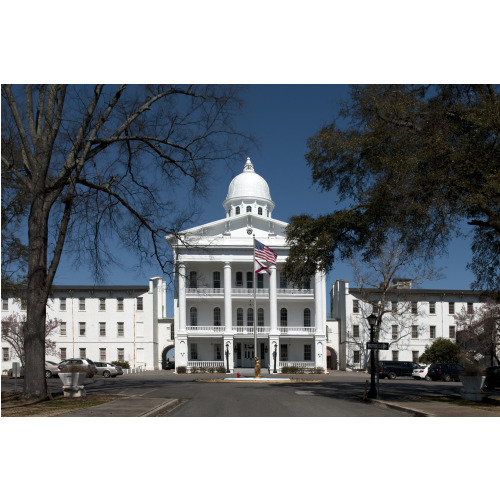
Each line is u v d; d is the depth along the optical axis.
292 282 23.50
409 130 18.17
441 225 17.28
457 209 16.23
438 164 16.78
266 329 56.59
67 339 60.19
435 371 43.41
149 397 19.95
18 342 47.97
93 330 60.41
